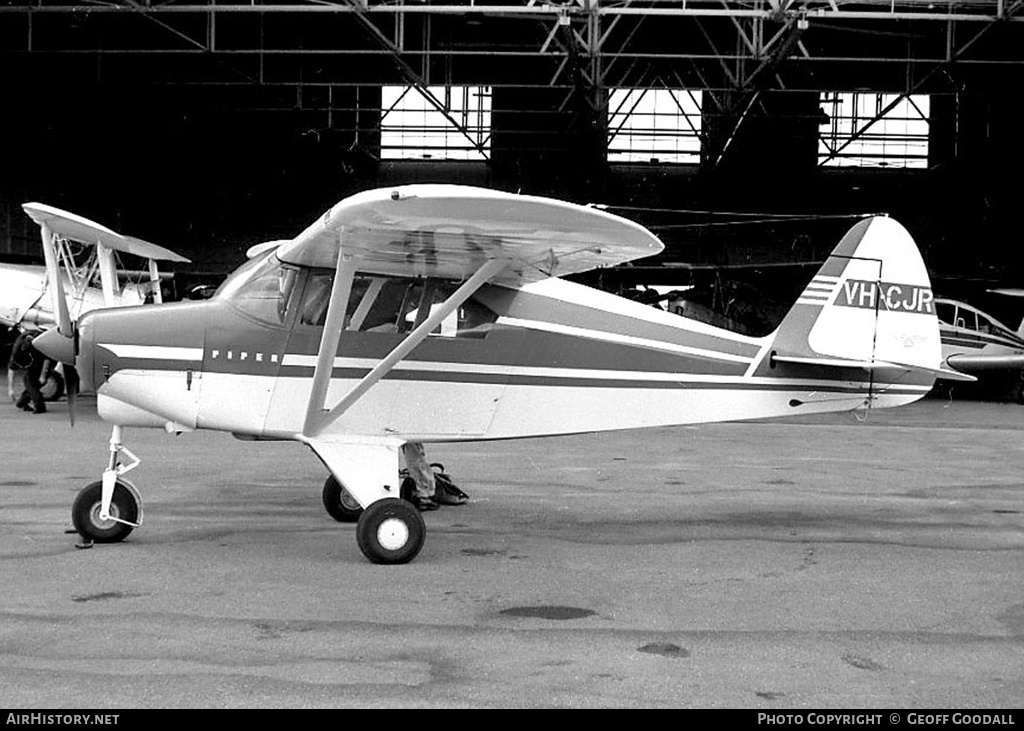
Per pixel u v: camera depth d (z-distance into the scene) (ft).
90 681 14.92
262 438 24.59
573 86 79.00
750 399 27.40
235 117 99.96
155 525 26.18
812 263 81.51
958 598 20.47
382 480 23.38
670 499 31.91
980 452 46.03
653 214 104.22
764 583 21.44
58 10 62.28
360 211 19.47
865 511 30.25
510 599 19.80
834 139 102.17
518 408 25.58
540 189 106.32
